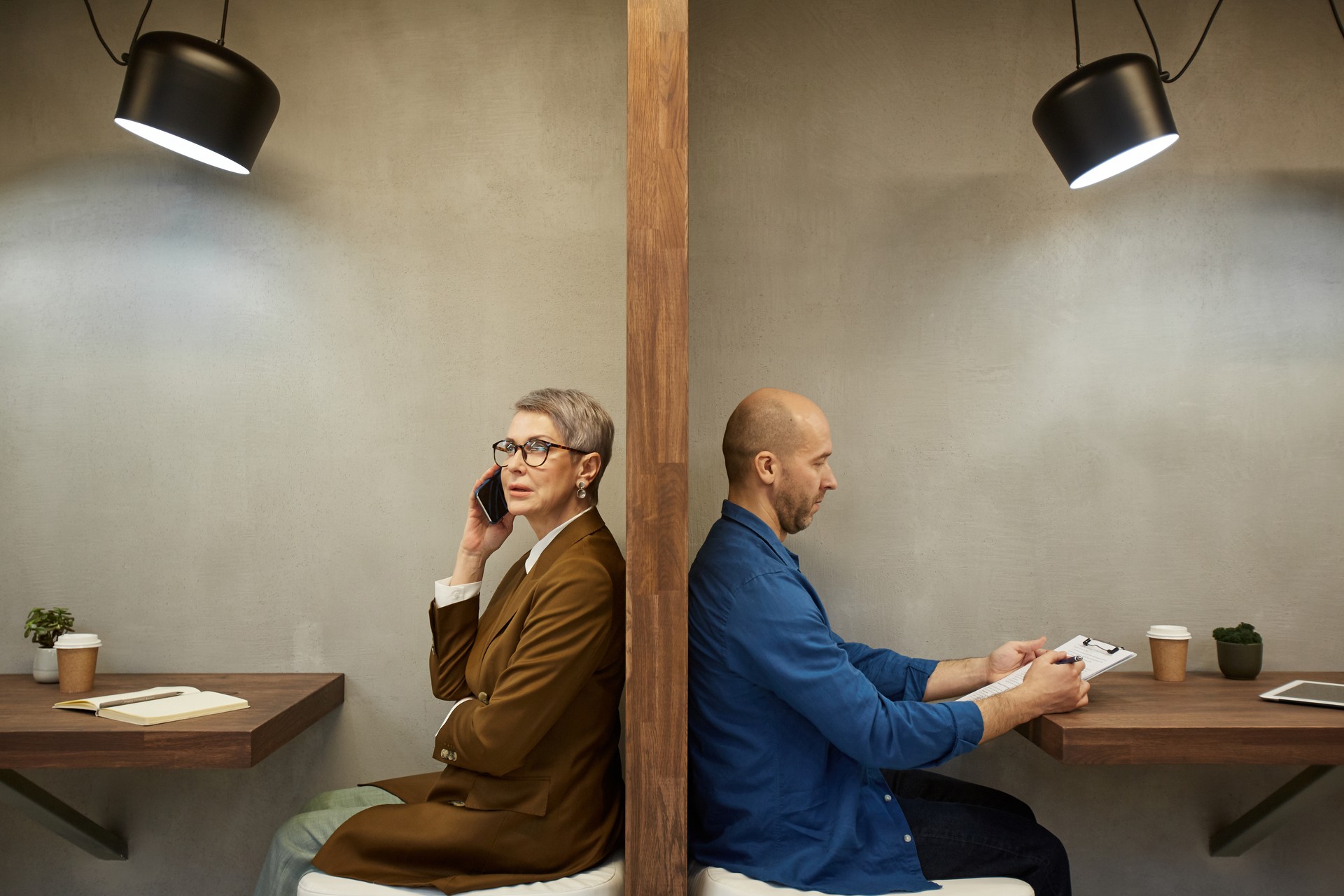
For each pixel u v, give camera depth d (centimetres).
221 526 257
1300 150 268
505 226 261
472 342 260
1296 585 263
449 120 262
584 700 188
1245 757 190
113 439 257
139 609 256
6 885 254
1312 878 259
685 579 171
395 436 259
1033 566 263
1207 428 264
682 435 172
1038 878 185
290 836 194
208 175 259
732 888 171
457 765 189
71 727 193
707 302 264
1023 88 267
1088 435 264
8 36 259
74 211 258
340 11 262
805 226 265
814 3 268
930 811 193
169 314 258
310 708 229
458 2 263
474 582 218
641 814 170
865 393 264
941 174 266
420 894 173
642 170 172
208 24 260
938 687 226
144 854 254
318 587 257
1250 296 266
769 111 266
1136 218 266
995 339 265
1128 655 215
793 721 185
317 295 259
